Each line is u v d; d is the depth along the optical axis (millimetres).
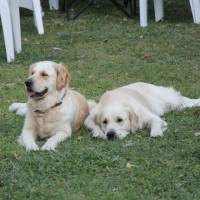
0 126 8305
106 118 7805
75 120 8078
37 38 13961
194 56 12000
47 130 7797
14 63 11961
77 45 13211
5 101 9547
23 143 7492
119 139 7629
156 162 6766
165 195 5938
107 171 6566
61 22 15508
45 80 7652
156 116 8133
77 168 6617
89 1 17125
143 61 11812
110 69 11336
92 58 12172
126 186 6148
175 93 9055
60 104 7773
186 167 6578
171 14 16031
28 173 6520
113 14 16297
